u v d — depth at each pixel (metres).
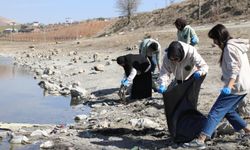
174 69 8.52
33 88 19.33
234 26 39.66
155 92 14.00
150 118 10.91
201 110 11.14
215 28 7.71
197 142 7.89
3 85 20.66
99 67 22.28
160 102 12.40
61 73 23.89
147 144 8.66
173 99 8.19
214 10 61.28
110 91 16.05
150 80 13.18
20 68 31.75
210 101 12.18
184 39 11.45
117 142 8.94
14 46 68.75
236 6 58.47
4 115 13.19
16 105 14.94
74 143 8.99
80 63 28.48
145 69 13.05
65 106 14.42
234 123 8.09
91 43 49.75
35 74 26.20
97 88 17.00
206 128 7.86
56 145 8.84
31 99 16.12
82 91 15.80
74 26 116.81
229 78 7.54
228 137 8.52
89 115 12.40
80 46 49.84
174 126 8.26
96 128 10.23
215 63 20.95
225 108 7.79
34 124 11.24
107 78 19.42
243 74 7.66
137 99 13.33
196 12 66.88
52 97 16.50
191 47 8.42
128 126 10.24
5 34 121.19
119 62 12.93
